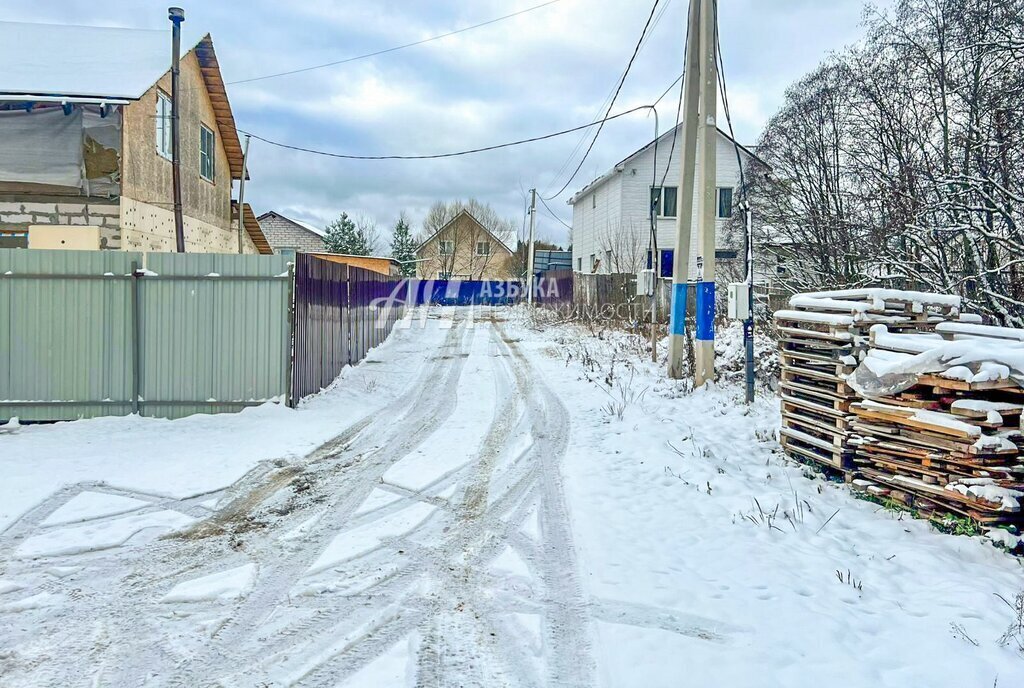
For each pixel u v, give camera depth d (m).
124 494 6.07
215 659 3.50
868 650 3.67
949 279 10.74
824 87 15.97
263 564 4.69
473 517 5.64
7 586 4.31
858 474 6.38
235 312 9.34
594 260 32.19
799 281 16.02
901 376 5.67
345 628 3.84
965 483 5.15
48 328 8.97
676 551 5.00
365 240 61.44
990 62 10.88
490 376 13.10
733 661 3.49
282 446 7.67
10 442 7.81
